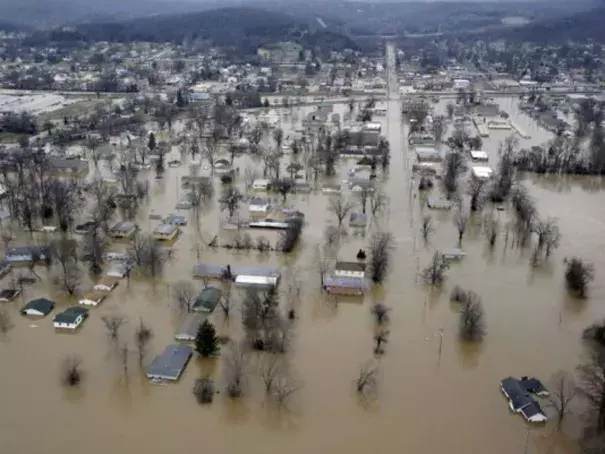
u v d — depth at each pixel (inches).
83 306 4660.4
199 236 5954.7
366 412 3563.0
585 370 3656.5
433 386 3784.5
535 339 4276.6
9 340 4232.3
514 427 3449.8
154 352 4077.3
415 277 5128.0
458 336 4301.2
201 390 3666.3
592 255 5575.8
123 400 3659.0
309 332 4343.0
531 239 5940.0
